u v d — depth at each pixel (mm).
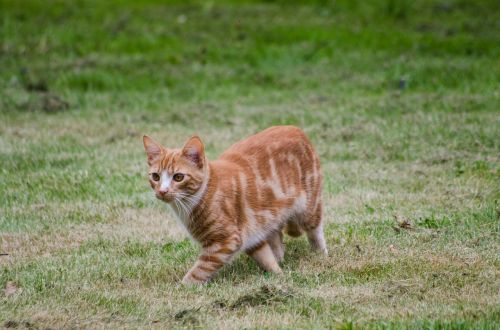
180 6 31609
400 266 9211
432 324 7160
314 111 18188
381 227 10859
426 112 17438
